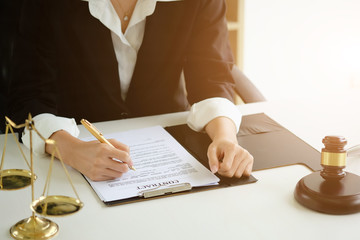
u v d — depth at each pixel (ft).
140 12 5.57
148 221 3.41
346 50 12.25
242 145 4.54
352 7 11.97
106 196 3.68
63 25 5.49
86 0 5.43
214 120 4.70
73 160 4.09
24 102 5.08
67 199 3.06
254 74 11.80
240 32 10.02
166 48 5.86
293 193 3.75
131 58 5.85
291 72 12.10
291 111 5.41
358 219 3.44
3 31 5.94
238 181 3.91
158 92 6.05
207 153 4.35
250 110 5.41
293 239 3.22
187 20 5.76
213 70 5.75
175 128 4.94
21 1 5.64
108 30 5.58
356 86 12.51
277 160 4.26
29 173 3.40
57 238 3.22
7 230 3.30
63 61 5.67
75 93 5.85
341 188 3.56
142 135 4.72
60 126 4.45
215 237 3.24
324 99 5.75
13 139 4.71
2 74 5.97
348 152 4.38
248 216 3.47
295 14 11.57
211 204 3.61
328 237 3.24
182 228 3.34
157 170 4.06
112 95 5.90
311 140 4.70
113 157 3.95
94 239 3.22
